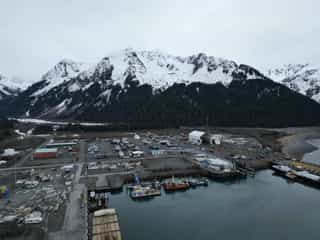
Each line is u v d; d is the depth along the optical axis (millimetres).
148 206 52812
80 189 56188
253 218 47656
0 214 43344
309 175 68000
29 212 44062
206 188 63688
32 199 50125
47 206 46656
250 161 83750
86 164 77875
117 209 51219
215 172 70500
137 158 86125
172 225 44781
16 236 36250
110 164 77625
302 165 78062
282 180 70188
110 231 37969
